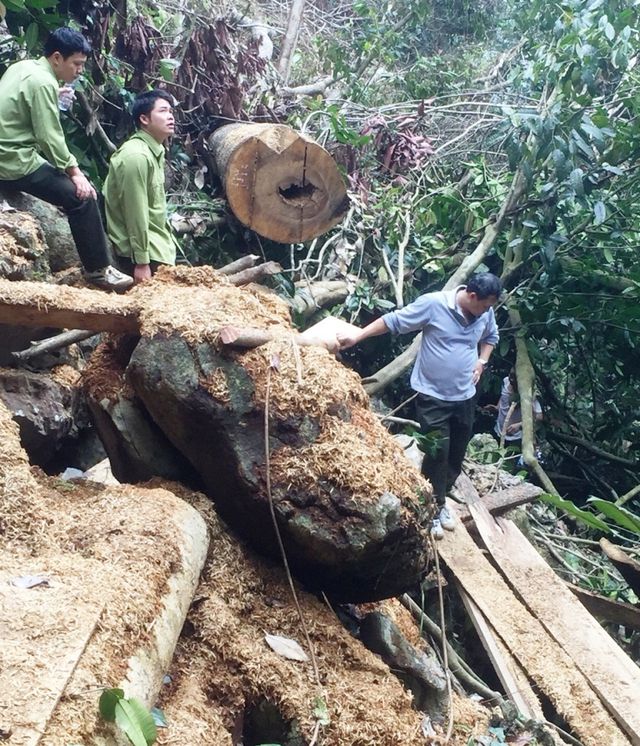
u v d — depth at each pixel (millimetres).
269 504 2803
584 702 3523
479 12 11992
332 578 2986
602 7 7035
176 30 7340
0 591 2068
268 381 2914
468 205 7551
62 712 1736
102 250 4387
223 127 6383
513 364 8188
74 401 3768
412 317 4246
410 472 2994
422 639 3754
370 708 2598
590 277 7418
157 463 3252
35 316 3090
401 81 10070
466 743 2984
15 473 2566
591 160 7242
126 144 4520
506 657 3791
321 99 7668
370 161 7434
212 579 2830
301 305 6238
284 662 2615
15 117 4098
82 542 2506
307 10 11477
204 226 6277
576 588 4527
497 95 9102
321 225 6145
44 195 4203
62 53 4152
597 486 8281
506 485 5781
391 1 11383
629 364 8070
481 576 4324
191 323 2986
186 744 2129
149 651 2168
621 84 7648
